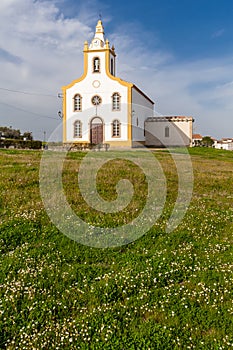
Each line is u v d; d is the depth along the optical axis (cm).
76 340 425
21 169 1515
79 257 639
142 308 486
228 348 407
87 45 4275
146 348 411
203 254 660
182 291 527
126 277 555
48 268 587
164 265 600
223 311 473
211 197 1211
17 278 555
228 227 833
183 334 434
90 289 532
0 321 454
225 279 557
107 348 411
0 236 700
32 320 458
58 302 497
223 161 2872
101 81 4253
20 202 959
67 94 4334
